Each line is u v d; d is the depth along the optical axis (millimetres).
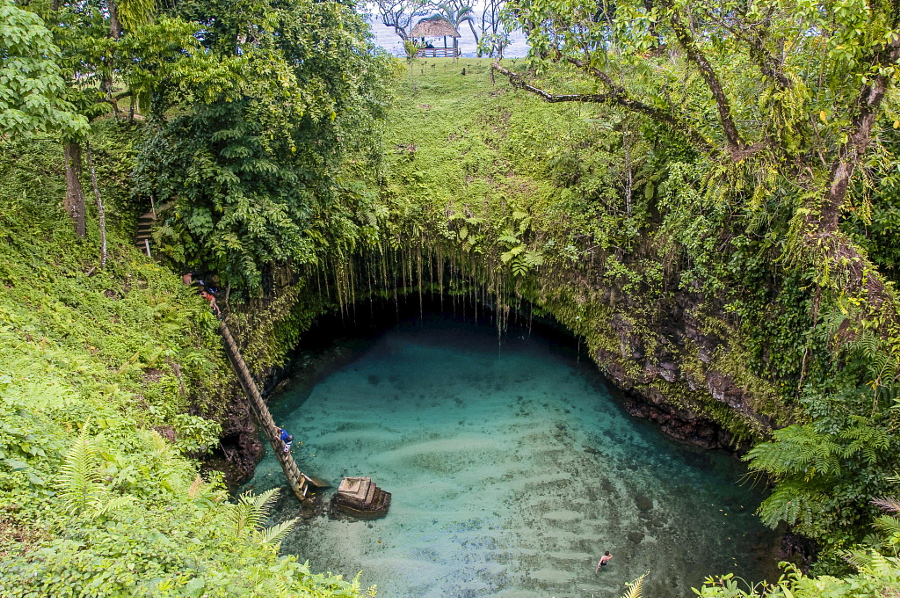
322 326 22672
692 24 10430
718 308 15164
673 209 15773
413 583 12258
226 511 7879
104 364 11500
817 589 6504
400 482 15297
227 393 15156
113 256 14789
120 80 14914
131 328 13203
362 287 22828
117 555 5562
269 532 7797
